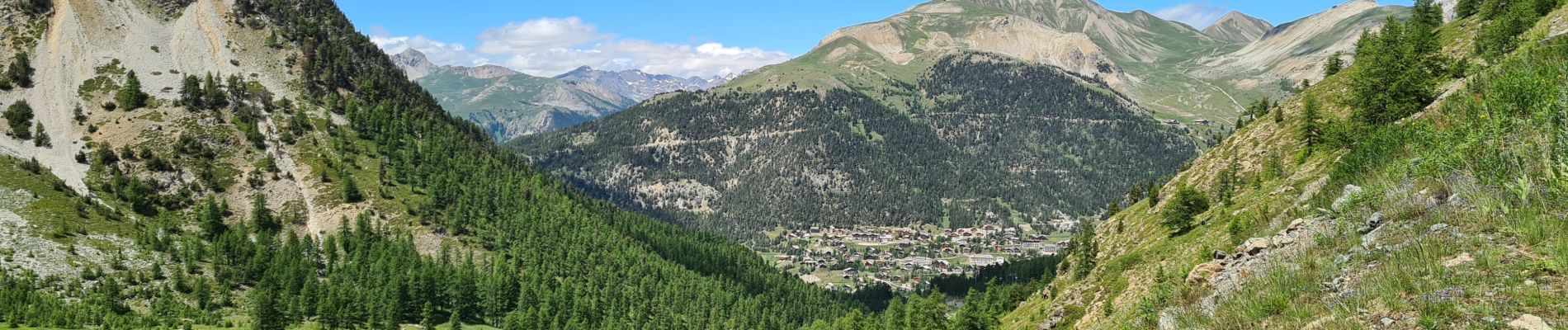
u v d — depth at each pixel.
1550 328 13.52
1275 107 125.06
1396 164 29.94
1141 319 31.86
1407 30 121.50
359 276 167.75
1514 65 41.19
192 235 184.12
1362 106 75.44
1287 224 41.44
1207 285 28.47
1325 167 71.06
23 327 125.19
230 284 161.62
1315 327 17.56
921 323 124.00
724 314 197.12
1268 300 20.45
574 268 197.88
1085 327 64.50
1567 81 26.84
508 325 151.00
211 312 146.12
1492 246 17.83
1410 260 18.61
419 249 196.00
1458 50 105.69
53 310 132.62
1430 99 68.19
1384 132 39.69
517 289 176.00
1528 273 15.78
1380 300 17.33
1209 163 123.38
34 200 178.00
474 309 168.00
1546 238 17.06
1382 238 22.02
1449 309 15.33
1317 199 41.25
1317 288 20.20
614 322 162.38
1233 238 54.75
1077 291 90.88
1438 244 18.97
